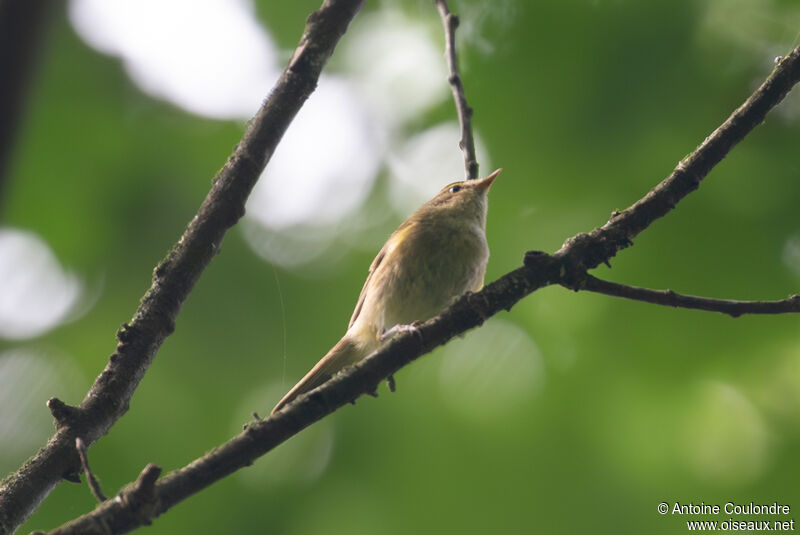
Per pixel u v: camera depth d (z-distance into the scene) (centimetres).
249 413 1115
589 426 1055
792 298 582
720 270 1001
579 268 613
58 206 1102
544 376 1088
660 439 1031
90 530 470
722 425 1015
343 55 1309
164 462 1069
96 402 560
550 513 1039
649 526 1012
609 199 1046
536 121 1080
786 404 998
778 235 994
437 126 1277
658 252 1016
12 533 502
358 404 1148
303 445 1142
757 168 1006
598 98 1054
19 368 1054
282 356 1158
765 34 1016
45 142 1103
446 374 1141
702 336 1003
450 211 977
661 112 1031
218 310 1155
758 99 629
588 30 1067
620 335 1038
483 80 1109
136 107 1156
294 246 1241
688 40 1030
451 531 1060
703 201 1014
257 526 1102
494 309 609
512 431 1085
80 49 1130
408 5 1275
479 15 1130
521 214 1091
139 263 1112
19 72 608
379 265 1012
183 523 1083
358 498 1098
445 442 1104
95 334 1084
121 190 1126
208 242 608
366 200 1295
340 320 1192
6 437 1020
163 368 1112
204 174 1156
